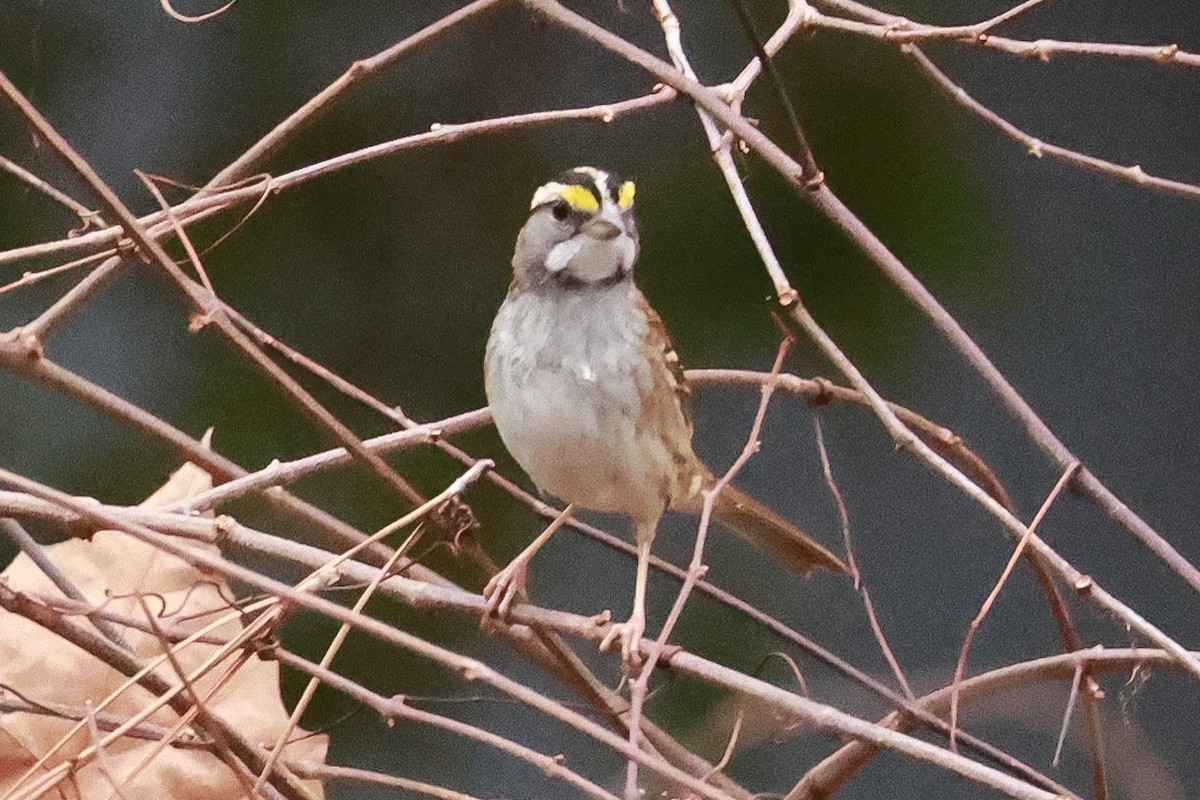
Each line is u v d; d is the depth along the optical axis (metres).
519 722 8.16
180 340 8.96
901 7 9.09
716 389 9.33
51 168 8.39
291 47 8.98
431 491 8.88
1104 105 9.40
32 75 8.64
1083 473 4.73
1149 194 9.35
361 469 8.74
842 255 9.03
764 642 8.84
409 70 9.00
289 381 4.55
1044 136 9.34
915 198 9.09
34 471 8.69
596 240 5.90
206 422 8.88
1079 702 6.43
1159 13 9.45
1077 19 9.45
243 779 4.58
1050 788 5.33
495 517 9.03
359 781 6.12
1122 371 9.34
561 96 9.12
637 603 5.77
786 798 5.55
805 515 9.30
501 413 6.11
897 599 9.12
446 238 9.26
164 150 8.92
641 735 5.28
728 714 7.69
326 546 5.93
